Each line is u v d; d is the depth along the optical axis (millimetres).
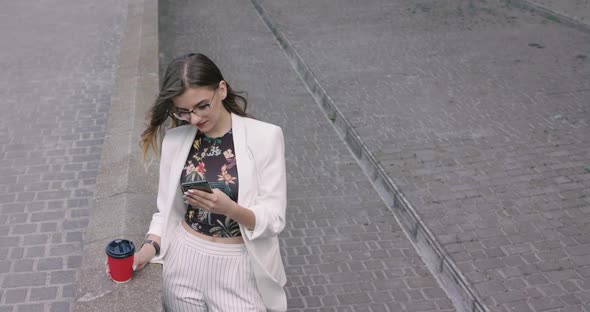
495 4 13930
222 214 2783
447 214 6371
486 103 8938
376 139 7910
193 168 2912
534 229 6133
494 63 10453
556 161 7379
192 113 2711
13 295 4453
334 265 5887
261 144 2846
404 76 9945
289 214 6656
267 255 2916
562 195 6699
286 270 5809
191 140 2934
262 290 2982
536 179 7004
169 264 3033
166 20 13016
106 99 7859
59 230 5266
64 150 6613
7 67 8766
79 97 7887
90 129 7086
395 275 5766
